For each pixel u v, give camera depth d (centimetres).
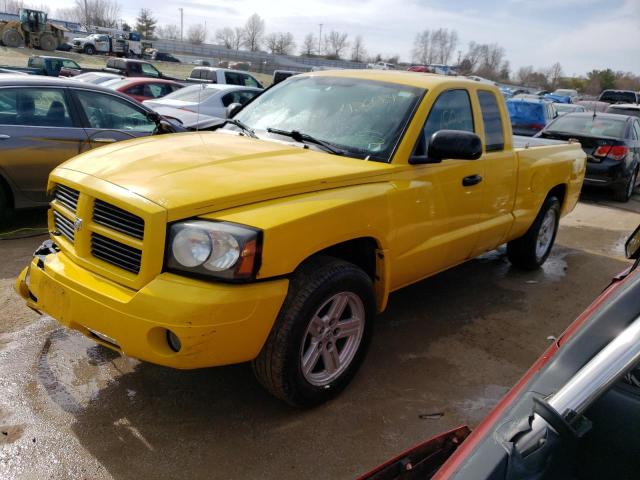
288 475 276
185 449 288
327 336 320
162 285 264
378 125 382
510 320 478
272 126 417
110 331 274
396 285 385
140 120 698
